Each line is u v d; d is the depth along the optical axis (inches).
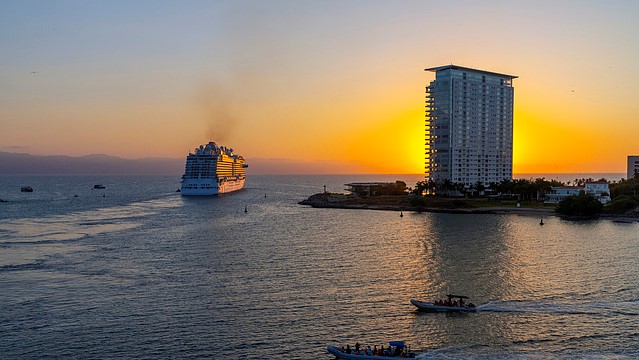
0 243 6136.8
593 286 4010.8
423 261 4972.9
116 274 4453.7
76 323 3198.8
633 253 5398.6
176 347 2847.0
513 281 4173.2
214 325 3169.3
